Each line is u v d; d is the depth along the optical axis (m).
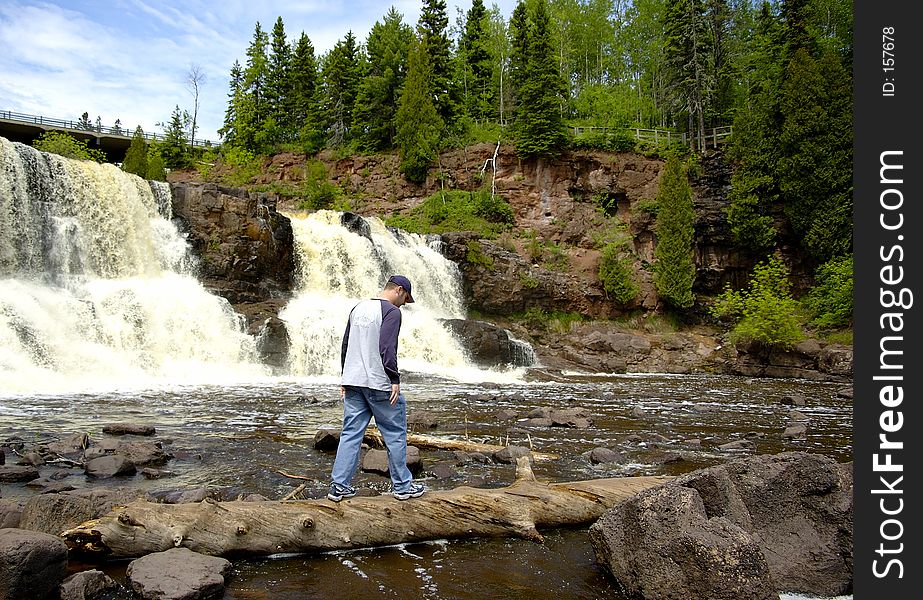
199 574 3.42
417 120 46.53
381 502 4.45
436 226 40.50
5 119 52.88
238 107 62.16
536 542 4.57
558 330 34.44
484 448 8.16
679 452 8.69
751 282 32.00
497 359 27.23
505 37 60.59
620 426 11.51
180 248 24.20
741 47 61.19
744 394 19.44
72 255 20.84
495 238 39.12
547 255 38.31
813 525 4.23
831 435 10.90
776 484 4.28
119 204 22.66
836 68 35.78
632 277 37.38
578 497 5.01
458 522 4.56
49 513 3.85
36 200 20.17
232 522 3.97
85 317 17.62
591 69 69.00
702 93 47.81
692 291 38.53
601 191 41.78
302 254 27.25
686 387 21.80
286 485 5.95
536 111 42.16
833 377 25.33
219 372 19.03
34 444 7.62
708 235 38.59
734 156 39.53
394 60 53.34
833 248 34.69
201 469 6.59
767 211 37.81
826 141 35.16
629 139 42.44
